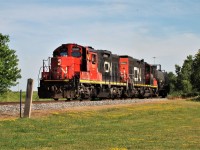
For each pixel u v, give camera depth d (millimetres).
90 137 16344
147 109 31672
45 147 13875
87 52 38719
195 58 81000
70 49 38250
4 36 74875
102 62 42531
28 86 21875
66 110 26562
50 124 20109
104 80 42719
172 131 18875
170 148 13938
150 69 59375
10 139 15320
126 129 19375
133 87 51312
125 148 13828
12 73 73188
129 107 32875
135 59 53781
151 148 13922
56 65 36906
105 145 14406
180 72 126562
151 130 19203
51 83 36812
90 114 25703
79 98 37781
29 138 15734
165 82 71938
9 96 73562
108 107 31531
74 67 37438
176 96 73125
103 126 20297
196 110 33219
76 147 13938
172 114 28812
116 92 46688
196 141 15617
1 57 73250
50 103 30141
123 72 49125
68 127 19500
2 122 19562
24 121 20188
